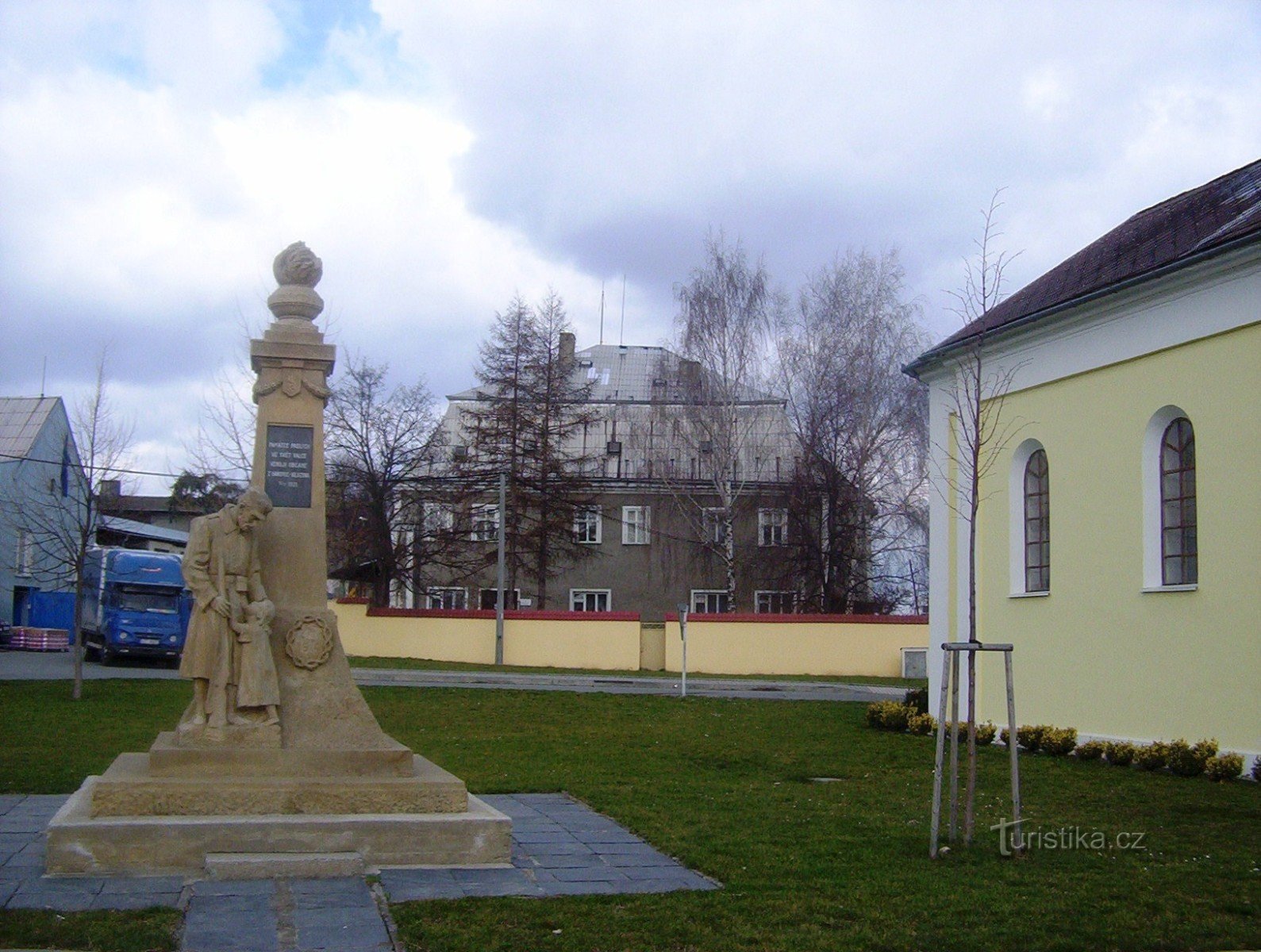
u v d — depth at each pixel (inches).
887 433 1936.5
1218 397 720.3
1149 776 679.7
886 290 1952.5
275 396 454.3
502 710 1058.7
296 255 466.0
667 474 2062.0
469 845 399.9
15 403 2301.9
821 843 445.7
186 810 386.0
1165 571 769.6
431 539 2030.0
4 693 1071.6
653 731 914.1
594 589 2338.8
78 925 310.2
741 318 1940.2
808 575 1999.3
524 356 2103.8
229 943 302.2
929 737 894.4
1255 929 337.1
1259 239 678.5
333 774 416.2
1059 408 852.0
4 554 2177.7
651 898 359.3
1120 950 317.1
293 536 447.8
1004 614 899.4
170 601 1609.3
